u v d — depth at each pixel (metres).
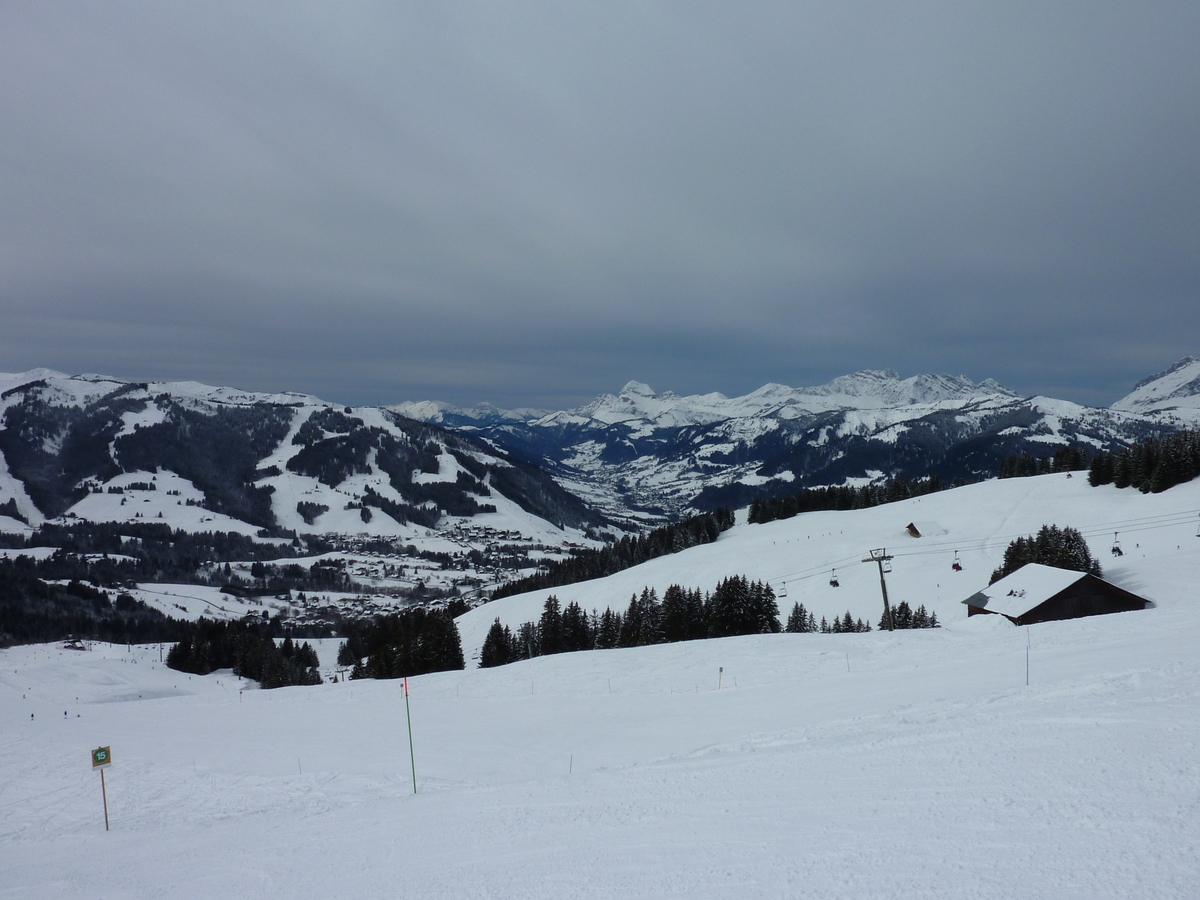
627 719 24.84
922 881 5.55
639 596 94.62
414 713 31.75
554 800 11.51
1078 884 5.03
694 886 6.34
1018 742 9.61
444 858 9.05
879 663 28.03
